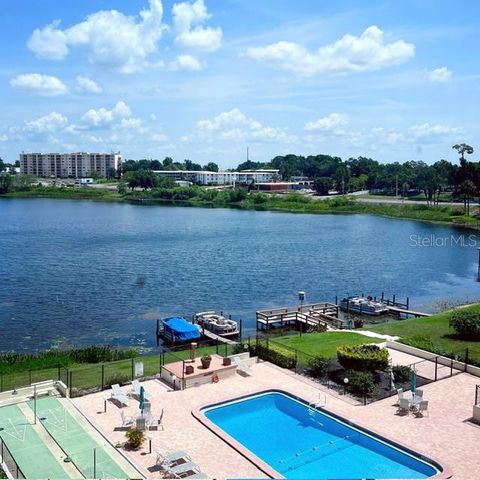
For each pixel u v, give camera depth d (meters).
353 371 37.44
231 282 85.88
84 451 27.41
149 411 30.33
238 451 27.58
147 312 67.88
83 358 47.91
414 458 27.14
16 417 31.50
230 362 38.88
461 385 36.59
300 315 63.12
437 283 88.81
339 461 27.42
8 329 60.09
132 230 153.25
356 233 152.12
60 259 104.06
